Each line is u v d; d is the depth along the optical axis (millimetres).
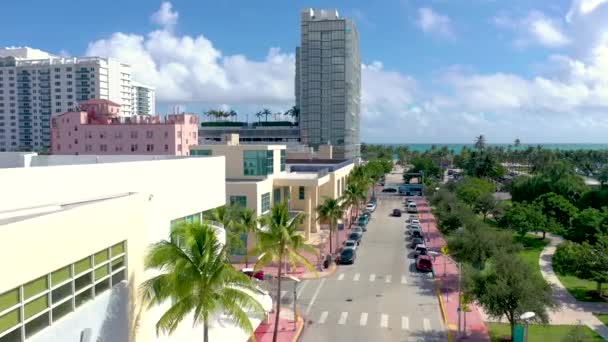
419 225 72500
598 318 34500
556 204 63562
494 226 72688
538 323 29344
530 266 31766
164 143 94062
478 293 30281
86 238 15469
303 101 155500
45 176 16641
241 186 52281
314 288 43031
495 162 140125
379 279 45906
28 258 12977
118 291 17469
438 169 147625
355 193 62344
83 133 95750
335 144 152500
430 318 35438
